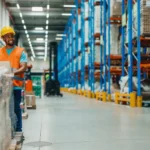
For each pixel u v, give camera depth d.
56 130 4.82
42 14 25.61
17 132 4.02
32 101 8.77
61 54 35.16
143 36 8.84
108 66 11.54
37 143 3.84
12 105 3.71
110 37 11.98
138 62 8.71
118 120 5.93
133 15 9.44
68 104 10.59
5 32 4.04
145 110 7.84
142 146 3.62
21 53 4.03
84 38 16.45
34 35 35.38
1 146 2.71
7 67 3.41
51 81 17.75
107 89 12.39
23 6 23.91
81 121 5.86
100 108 8.66
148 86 9.60
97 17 13.76
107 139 4.05
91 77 14.88
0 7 18.78
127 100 9.37
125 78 9.77
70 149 3.49
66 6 23.67
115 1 11.41
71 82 24.44
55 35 35.19
